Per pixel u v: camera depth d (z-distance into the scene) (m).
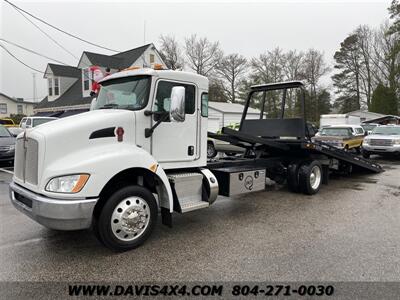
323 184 8.20
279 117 8.30
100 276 3.38
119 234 3.92
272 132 7.59
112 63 24.31
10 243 4.27
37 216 3.53
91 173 3.58
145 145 4.29
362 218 5.47
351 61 53.03
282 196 7.18
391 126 15.72
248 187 5.82
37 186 3.60
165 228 4.90
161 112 4.34
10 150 10.53
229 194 5.48
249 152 7.68
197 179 4.77
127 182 4.10
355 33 52.22
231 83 52.12
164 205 4.36
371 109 44.50
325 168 8.14
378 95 43.72
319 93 52.78
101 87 4.95
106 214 3.79
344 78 53.97
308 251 4.03
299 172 7.26
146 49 25.22
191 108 4.75
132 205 3.98
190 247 4.14
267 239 4.45
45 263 3.68
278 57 52.41
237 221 5.28
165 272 3.47
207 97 4.97
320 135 17.17
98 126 3.89
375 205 6.37
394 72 45.09
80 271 3.49
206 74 50.94
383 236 4.57
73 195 3.50
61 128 3.68
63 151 3.66
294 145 7.28
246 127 8.17
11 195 4.20
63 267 3.58
